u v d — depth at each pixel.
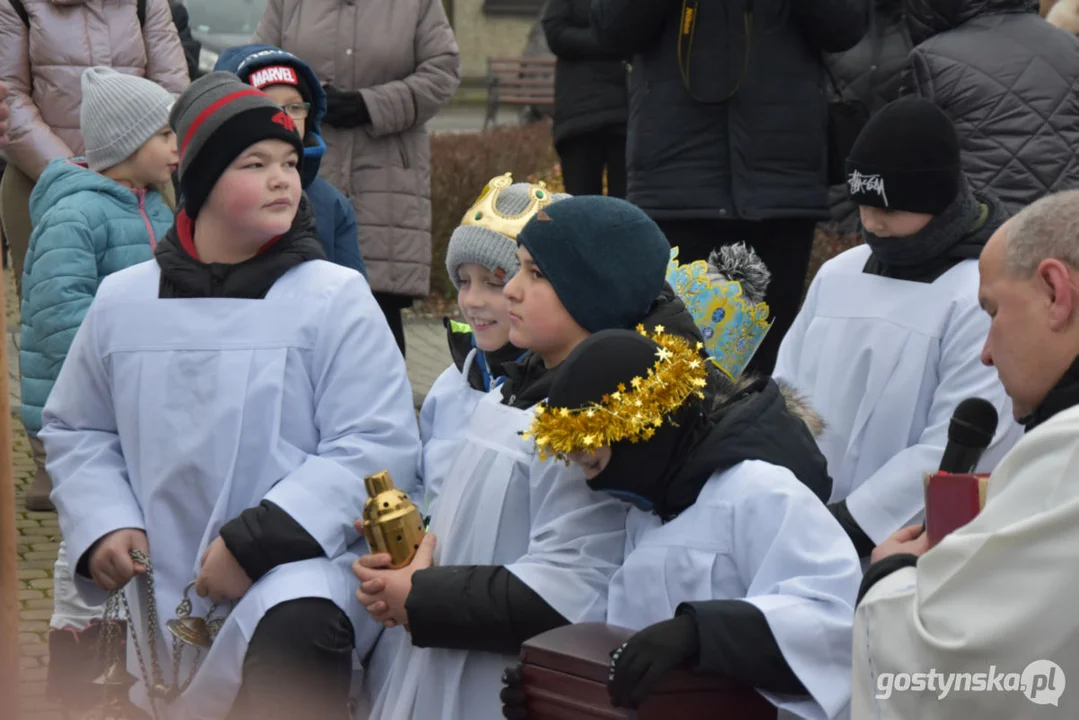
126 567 12.16
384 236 23.70
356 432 12.30
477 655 10.53
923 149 12.70
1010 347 8.08
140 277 12.75
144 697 12.47
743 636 8.84
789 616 8.93
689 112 20.00
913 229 12.96
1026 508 7.23
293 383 12.34
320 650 11.62
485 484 10.78
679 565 9.62
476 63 110.81
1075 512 6.95
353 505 12.04
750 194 20.00
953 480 8.66
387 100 23.27
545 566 10.19
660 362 9.39
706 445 9.67
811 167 20.30
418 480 12.86
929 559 7.60
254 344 12.31
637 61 20.56
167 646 12.29
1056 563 6.99
